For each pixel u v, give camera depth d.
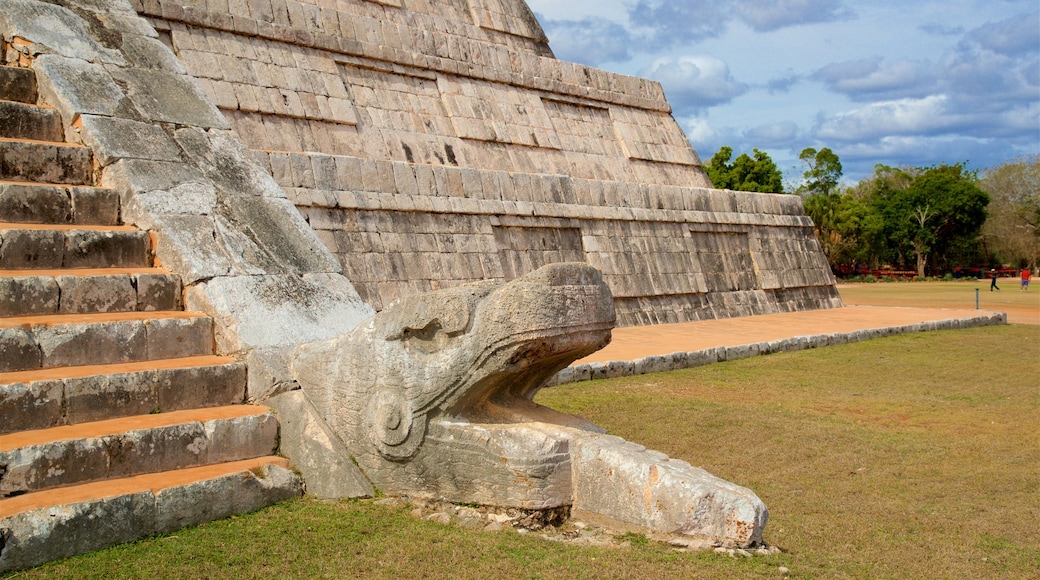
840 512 6.35
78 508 4.79
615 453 5.36
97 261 6.94
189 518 5.25
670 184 25.48
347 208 14.88
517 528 5.29
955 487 7.15
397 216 15.76
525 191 18.52
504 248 17.88
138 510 5.02
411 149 18.67
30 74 8.23
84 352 6.08
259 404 6.41
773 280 25.19
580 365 12.16
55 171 7.51
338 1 19.48
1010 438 9.14
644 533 5.21
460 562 4.73
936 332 21.22
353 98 18.31
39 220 7.07
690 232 22.92
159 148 7.90
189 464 5.71
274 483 5.79
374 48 18.94
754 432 8.90
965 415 10.49
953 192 64.81
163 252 7.18
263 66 16.77
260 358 6.44
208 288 6.87
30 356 5.82
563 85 23.48
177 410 6.12
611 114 24.92
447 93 20.25
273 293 7.05
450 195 16.81
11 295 6.16
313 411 6.21
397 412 5.66
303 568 4.64
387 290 15.06
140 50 8.96
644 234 21.42
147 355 6.40
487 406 5.79
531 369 5.73
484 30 23.47
